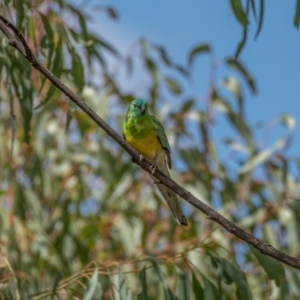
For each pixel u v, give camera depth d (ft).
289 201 43.68
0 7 33.30
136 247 43.65
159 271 30.45
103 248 46.32
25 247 40.50
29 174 45.19
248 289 30.50
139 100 33.17
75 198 47.80
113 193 45.85
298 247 42.70
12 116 32.35
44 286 40.47
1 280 32.14
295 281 38.32
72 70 34.01
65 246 44.88
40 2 38.01
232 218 43.60
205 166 45.93
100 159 45.62
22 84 32.96
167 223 46.44
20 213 42.45
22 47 23.30
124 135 33.65
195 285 31.86
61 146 48.42
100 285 29.96
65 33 34.81
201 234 43.52
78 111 46.47
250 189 46.52
